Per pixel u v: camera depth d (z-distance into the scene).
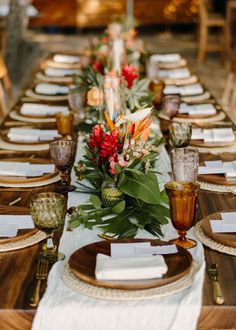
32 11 12.98
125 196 2.22
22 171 2.52
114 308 1.59
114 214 2.17
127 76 3.39
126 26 5.96
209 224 2.02
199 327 1.63
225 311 1.62
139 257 1.75
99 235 2.03
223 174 2.52
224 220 2.05
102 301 1.61
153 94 3.48
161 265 1.67
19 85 7.86
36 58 9.31
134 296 1.60
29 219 2.08
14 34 8.35
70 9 11.48
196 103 3.90
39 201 1.86
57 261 1.83
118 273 1.64
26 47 9.45
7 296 1.67
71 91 3.41
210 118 3.52
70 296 1.64
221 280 1.73
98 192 2.36
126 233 2.01
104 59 4.57
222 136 3.05
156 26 12.41
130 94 3.37
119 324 1.60
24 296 1.67
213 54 10.21
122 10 11.50
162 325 1.60
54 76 4.84
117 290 1.62
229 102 4.99
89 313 1.60
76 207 2.23
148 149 2.23
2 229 1.99
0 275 1.77
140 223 2.07
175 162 2.20
